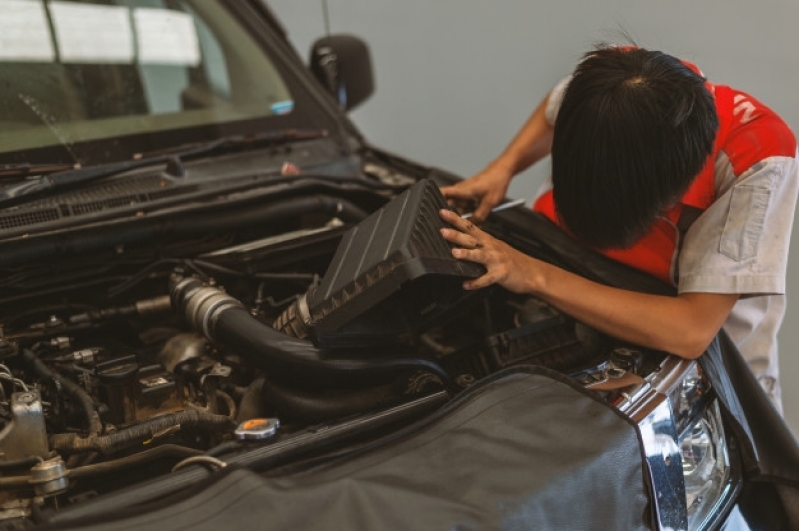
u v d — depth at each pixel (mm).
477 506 1214
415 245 1496
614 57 1565
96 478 1469
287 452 1349
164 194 2020
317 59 2674
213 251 2006
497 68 4457
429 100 4391
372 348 1561
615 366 1604
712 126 1551
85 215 1874
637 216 1546
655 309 1647
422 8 5086
